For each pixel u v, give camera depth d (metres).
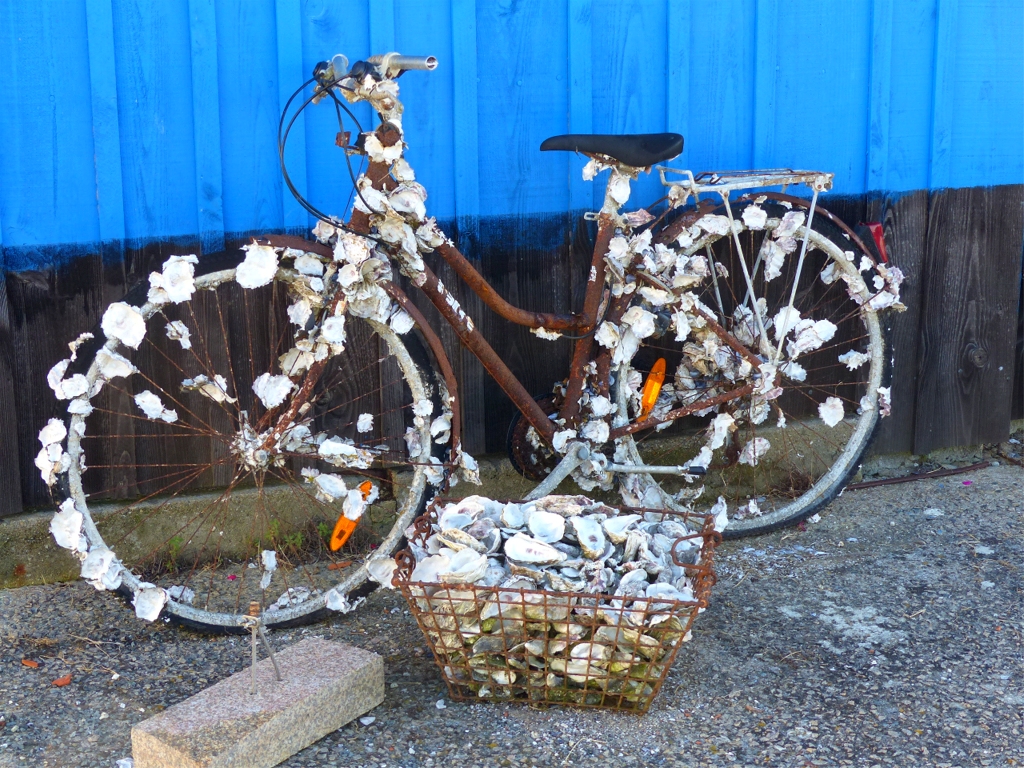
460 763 2.07
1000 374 3.71
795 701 2.28
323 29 2.81
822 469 3.57
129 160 2.71
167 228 2.77
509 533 2.33
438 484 2.61
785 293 3.42
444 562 2.25
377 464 3.06
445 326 3.04
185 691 2.32
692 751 2.11
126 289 2.76
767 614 2.67
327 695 2.13
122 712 2.24
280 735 2.04
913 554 3.03
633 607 2.18
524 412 2.82
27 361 2.72
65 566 2.81
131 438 2.84
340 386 3.00
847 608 2.70
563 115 3.08
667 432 3.38
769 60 3.24
